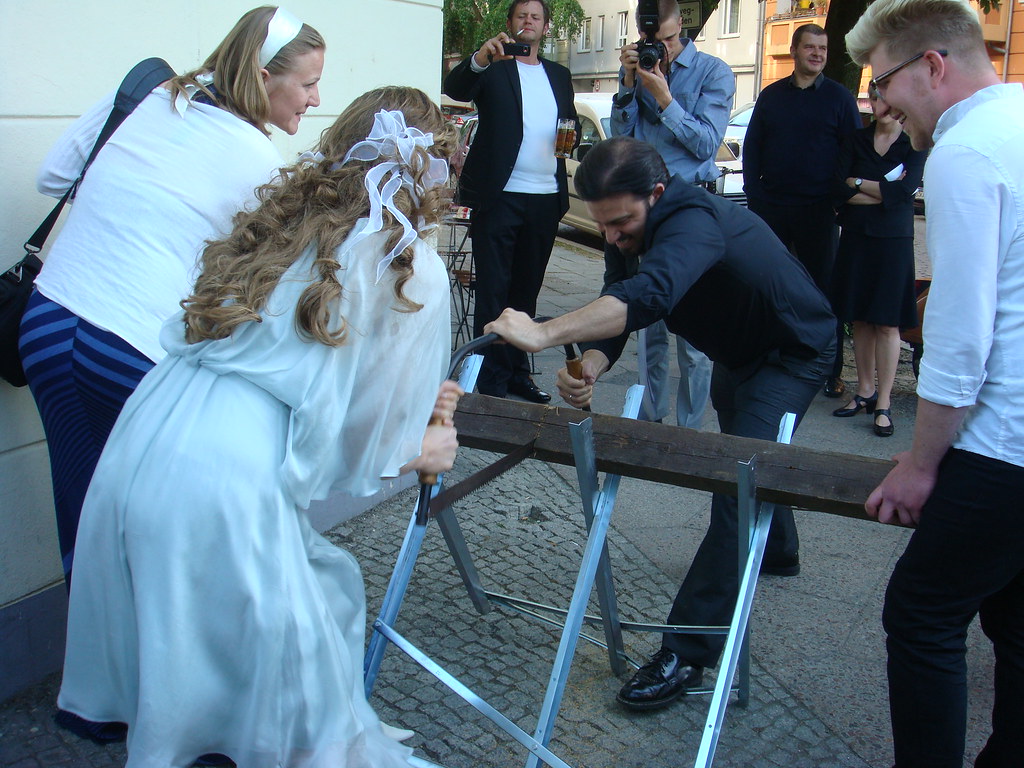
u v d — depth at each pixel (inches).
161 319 91.4
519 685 111.3
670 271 92.5
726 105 194.5
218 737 67.4
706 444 89.3
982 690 113.4
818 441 197.2
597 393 220.1
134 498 65.6
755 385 114.2
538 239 203.6
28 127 101.1
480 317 202.8
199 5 118.3
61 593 110.1
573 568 139.8
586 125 418.3
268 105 95.6
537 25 195.9
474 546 144.6
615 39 1417.3
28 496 105.7
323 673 67.3
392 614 85.7
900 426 207.9
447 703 107.4
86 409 93.8
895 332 198.1
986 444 73.1
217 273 68.4
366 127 70.9
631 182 98.4
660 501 165.6
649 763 99.2
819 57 213.9
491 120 193.6
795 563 139.3
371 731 73.7
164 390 69.5
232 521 64.5
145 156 92.3
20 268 97.7
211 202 92.4
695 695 111.1
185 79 94.7
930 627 78.9
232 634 65.2
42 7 100.5
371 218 66.1
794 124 218.8
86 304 91.2
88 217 92.6
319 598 68.5
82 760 96.2
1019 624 79.9
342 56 141.8
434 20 159.0
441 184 71.3
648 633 123.3
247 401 67.2
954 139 71.2
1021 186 69.2
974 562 75.4
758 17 1090.1
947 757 80.5
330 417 66.7
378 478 72.1
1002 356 71.9
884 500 79.5
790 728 105.7
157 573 64.5
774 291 107.1
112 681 70.4
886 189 189.9
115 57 109.0
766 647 121.3
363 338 67.4
